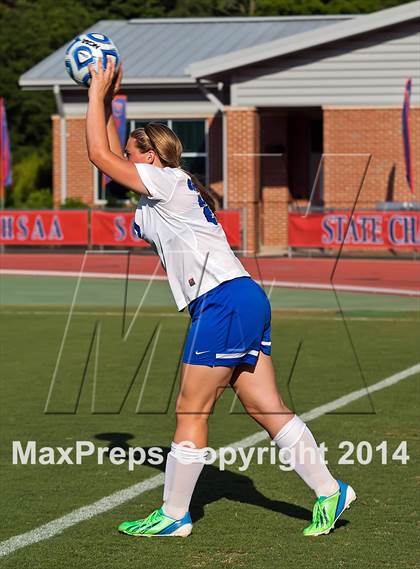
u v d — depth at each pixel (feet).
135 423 64.39
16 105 363.97
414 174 225.56
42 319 118.42
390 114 225.97
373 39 225.56
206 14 441.68
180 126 256.73
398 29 224.33
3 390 75.00
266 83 229.66
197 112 254.27
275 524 44.27
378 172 226.58
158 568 38.73
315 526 42.65
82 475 52.34
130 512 46.11
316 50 227.61
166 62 262.47
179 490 42.47
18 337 103.14
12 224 219.20
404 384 76.59
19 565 39.19
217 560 39.63
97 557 40.11
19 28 381.19
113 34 289.12
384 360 87.56
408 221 194.90
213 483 50.85
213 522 44.60
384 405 68.95
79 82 42.50
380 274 172.35
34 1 430.20
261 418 43.11
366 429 62.08
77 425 63.72
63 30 387.14
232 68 226.99
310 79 228.43
